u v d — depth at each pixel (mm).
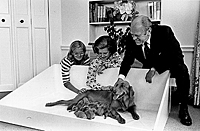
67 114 1529
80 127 1371
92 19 2961
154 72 1645
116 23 2852
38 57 2965
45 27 2977
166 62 1640
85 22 2971
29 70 2930
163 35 1532
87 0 2926
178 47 1604
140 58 1676
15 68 2850
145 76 1720
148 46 1567
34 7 2883
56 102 1746
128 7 2711
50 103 1749
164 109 1513
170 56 1603
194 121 1709
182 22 2471
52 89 2047
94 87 1844
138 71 1738
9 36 2781
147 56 1628
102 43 1807
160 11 2602
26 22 2850
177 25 2496
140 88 1745
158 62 1641
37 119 1499
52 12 3002
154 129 1223
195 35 2412
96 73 1892
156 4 2615
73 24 3031
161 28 1554
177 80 1669
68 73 2014
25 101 1835
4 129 1520
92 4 2957
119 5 2758
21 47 2859
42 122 1482
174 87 2215
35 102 1836
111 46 1840
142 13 2863
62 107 1698
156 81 1696
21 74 2891
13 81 2854
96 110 1498
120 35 2268
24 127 1554
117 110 1547
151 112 1652
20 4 2801
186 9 2438
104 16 2895
